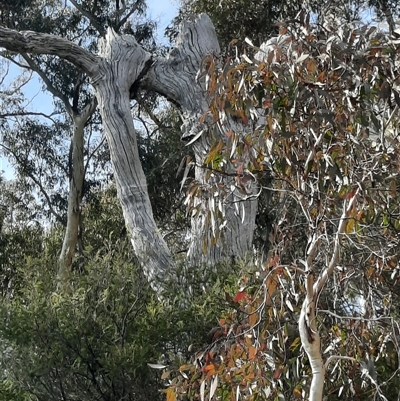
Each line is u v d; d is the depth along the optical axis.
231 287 6.28
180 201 15.98
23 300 6.22
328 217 4.05
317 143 3.69
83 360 5.94
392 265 4.28
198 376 4.16
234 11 14.48
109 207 18.34
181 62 9.51
